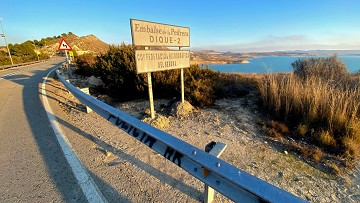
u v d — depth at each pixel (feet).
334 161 9.76
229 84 23.94
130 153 10.20
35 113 17.46
